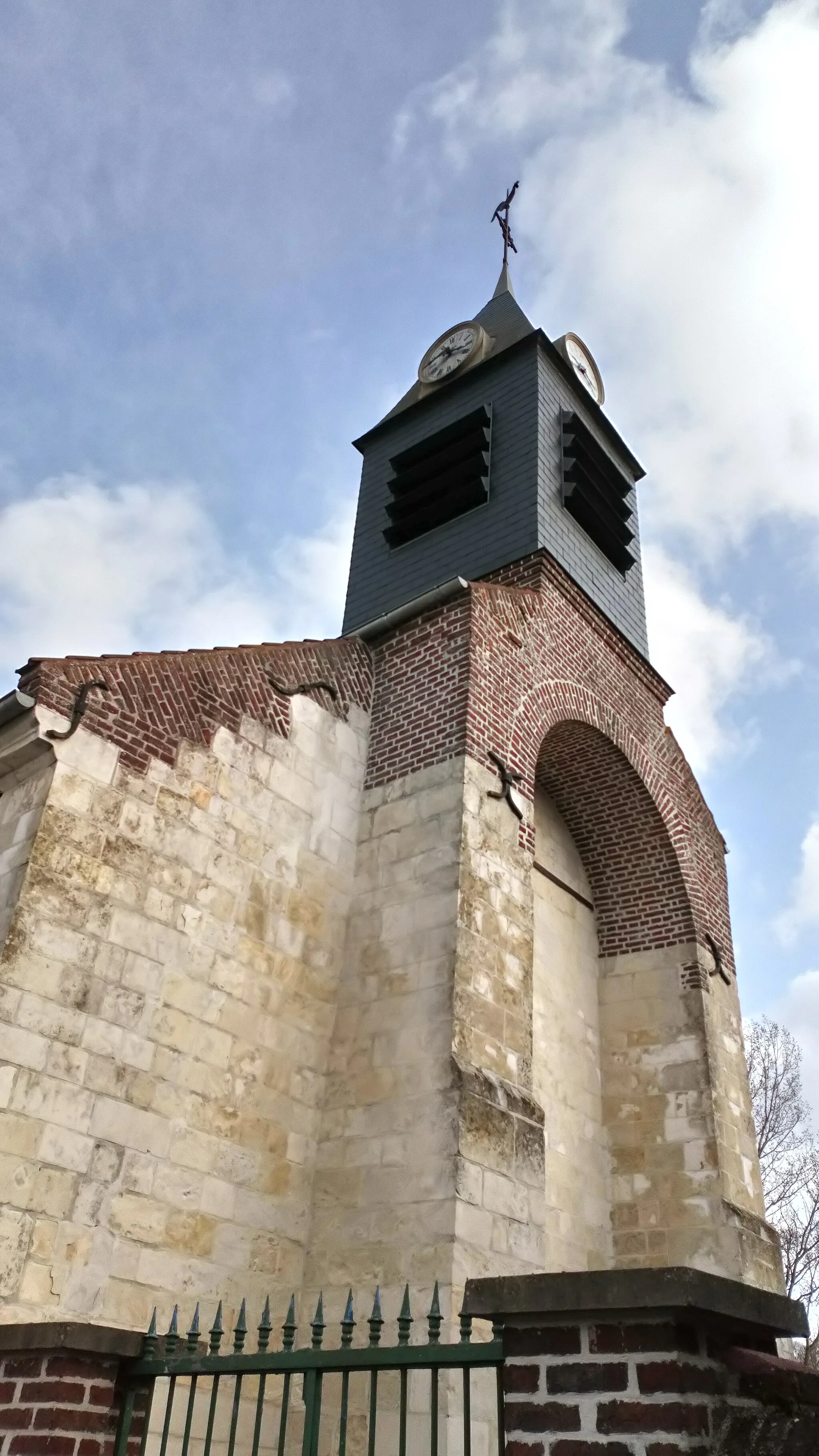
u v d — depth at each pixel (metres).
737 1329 3.64
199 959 9.07
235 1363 4.46
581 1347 3.48
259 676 10.86
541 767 14.59
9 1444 4.61
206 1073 8.77
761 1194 13.15
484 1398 7.80
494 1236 8.41
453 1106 8.70
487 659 11.91
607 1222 12.69
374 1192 8.85
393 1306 8.18
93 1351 4.79
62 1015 7.83
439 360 19.00
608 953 14.52
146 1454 7.23
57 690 8.67
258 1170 8.91
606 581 16.12
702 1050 13.17
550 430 16.36
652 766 14.95
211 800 9.73
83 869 8.35
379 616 15.79
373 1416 3.89
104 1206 7.65
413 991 9.67
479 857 10.36
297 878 10.35
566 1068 12.98
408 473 17.20
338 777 11.34
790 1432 3.19
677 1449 3.11
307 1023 9.87
